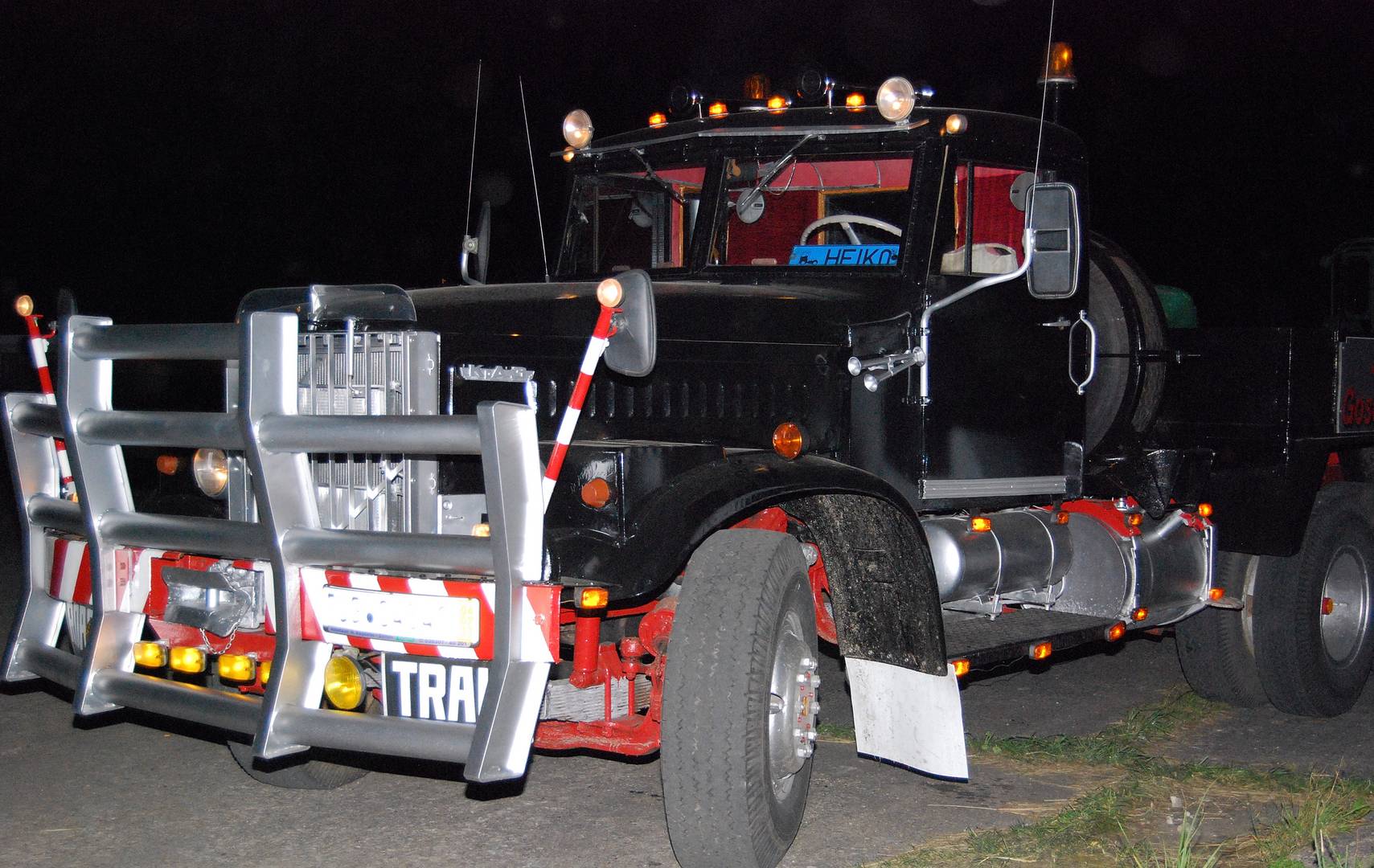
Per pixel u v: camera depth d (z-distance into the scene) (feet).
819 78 16.58
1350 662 19.62
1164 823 14.06
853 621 13.82
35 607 13.38
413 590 10.50
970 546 15.43
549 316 13.23
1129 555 17.17
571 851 13.08
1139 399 18.90
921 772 14.97
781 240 15.89
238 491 13.12
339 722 10.67
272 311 10.86
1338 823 13.67
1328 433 19.20
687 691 11.57
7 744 16.55
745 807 11.52
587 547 11.74
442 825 13.84
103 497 12.37
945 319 15.12
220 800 14.56
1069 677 21.15
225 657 11.71
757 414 14.10
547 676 10.37
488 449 9.98
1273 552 18.31
